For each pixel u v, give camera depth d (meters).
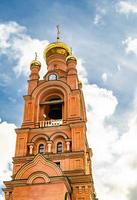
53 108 47.41
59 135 40.75
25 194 32.31
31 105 44.53
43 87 46.06
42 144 40.81
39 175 33.34
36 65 49.00
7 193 36.53
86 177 36.22
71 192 35.53
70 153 38.41
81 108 45.66
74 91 44.50
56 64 52.53
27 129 41.62
